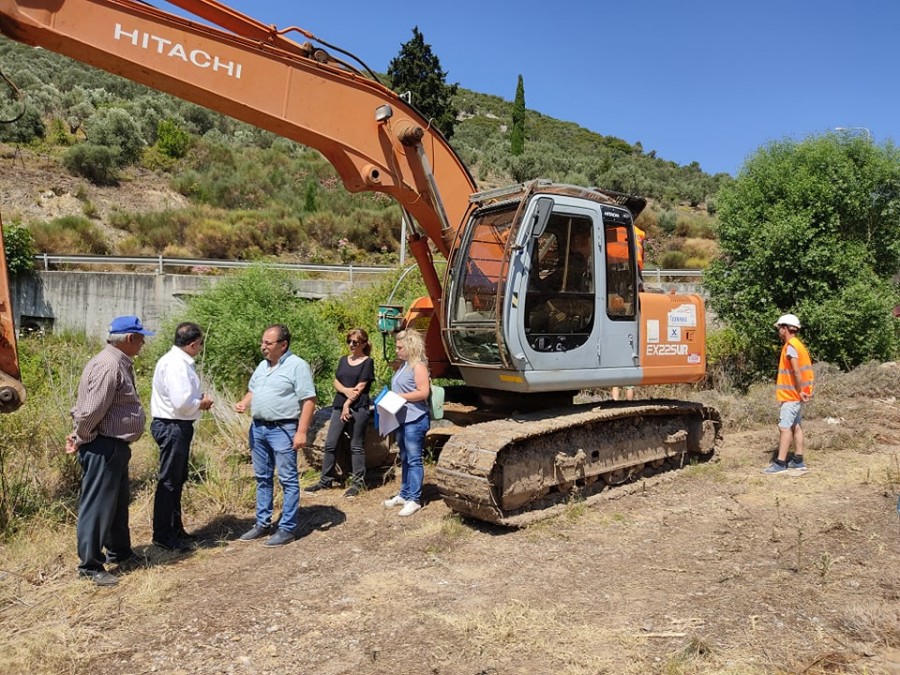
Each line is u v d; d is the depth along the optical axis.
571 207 5.96
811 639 3.54
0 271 4.70
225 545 5.27
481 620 3.84
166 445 5.06
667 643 3.54
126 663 3.48
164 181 32.66
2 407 4.61
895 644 3.47
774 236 12.91
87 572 4.48
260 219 28.25
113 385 4.39
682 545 5.11
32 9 4.46
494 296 6.10
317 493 6.65
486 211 6.14
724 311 14.05
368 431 7.08
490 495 5.16
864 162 13.88
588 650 3.48
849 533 5.22
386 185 5.97
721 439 7.76
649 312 6.68
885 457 7.83
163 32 4.89
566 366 6.00
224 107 5.25
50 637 3.71
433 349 7.04
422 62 38.66
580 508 5.92
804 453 8.14
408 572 4.65
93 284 16.78
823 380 11.99
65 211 26.58
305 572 4.68
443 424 7.83
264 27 5.45
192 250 25.20
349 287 16.80
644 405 6.75
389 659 3.46
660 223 36.88
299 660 3.47
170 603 4.19
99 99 42.16
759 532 5.33
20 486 5.86
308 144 5.77
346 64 5.90
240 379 10.15
